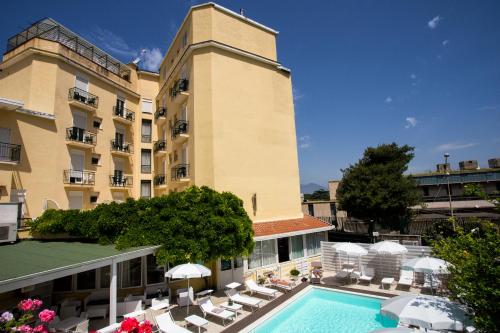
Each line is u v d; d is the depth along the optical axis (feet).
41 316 24.16
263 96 72.54
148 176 90.53
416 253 52.39
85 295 46.62
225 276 55.01
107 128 80.07
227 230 44.04
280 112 75.82
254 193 66.49
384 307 29.50
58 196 65.31
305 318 41.65
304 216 77.20
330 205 122.72
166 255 39.81
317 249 71.36
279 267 61.31
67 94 69.26
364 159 94.27
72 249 39.27
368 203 79.92
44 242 45.34
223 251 43.16
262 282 55.21
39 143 62.08
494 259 21.58
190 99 67.51
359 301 47.57
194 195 45.65
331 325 39.22
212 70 64.54
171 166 79.61
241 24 71.72
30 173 59.82
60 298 46.34
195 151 63.26
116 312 38.14
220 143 62.75
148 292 48.78
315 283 55.57
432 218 79.82
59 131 66.54
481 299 20.62
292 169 75.92
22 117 59.31
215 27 66.90
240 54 69.51
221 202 46.03
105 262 34.14
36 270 28.43
